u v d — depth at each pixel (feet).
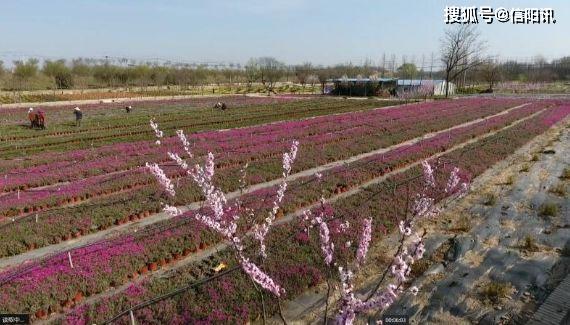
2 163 83.35
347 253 41.73
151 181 70.79
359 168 74.33
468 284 37.11
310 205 58.90
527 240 44.68
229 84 391.86
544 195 61.05
